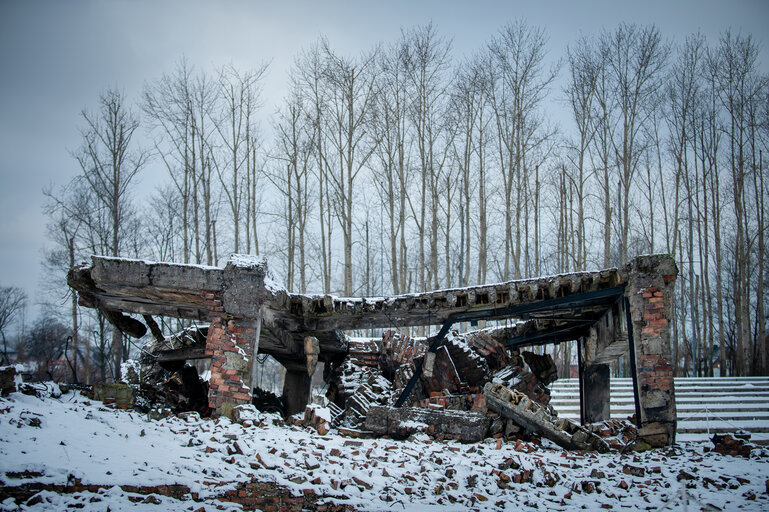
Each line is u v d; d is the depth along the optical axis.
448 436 10.91
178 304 11.99
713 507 7.20
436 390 13.41
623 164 25.19
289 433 9.62
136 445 7.80
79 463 6.76
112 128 22.73
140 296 11.46
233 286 10.55
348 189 22.66
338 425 12.91
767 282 30.72
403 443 10.24
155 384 13.54
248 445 8.33
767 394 17.78
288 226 23.67
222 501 6.57
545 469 8.72
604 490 8.06
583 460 9.86
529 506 7.35
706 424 14.35
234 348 10.45
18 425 7.61
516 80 25.11
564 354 25.64
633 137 24.98
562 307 12.43
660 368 10.91
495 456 9.48
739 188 27.64
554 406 17.05
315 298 12.30
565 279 11.42
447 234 24.20
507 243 23.17
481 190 24.45
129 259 10.45
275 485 6.91
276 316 12.35
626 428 11.55
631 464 9.52
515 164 25.70
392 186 24.50
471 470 8.45
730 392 18.16
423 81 24.25
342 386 14.81
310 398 16.00
